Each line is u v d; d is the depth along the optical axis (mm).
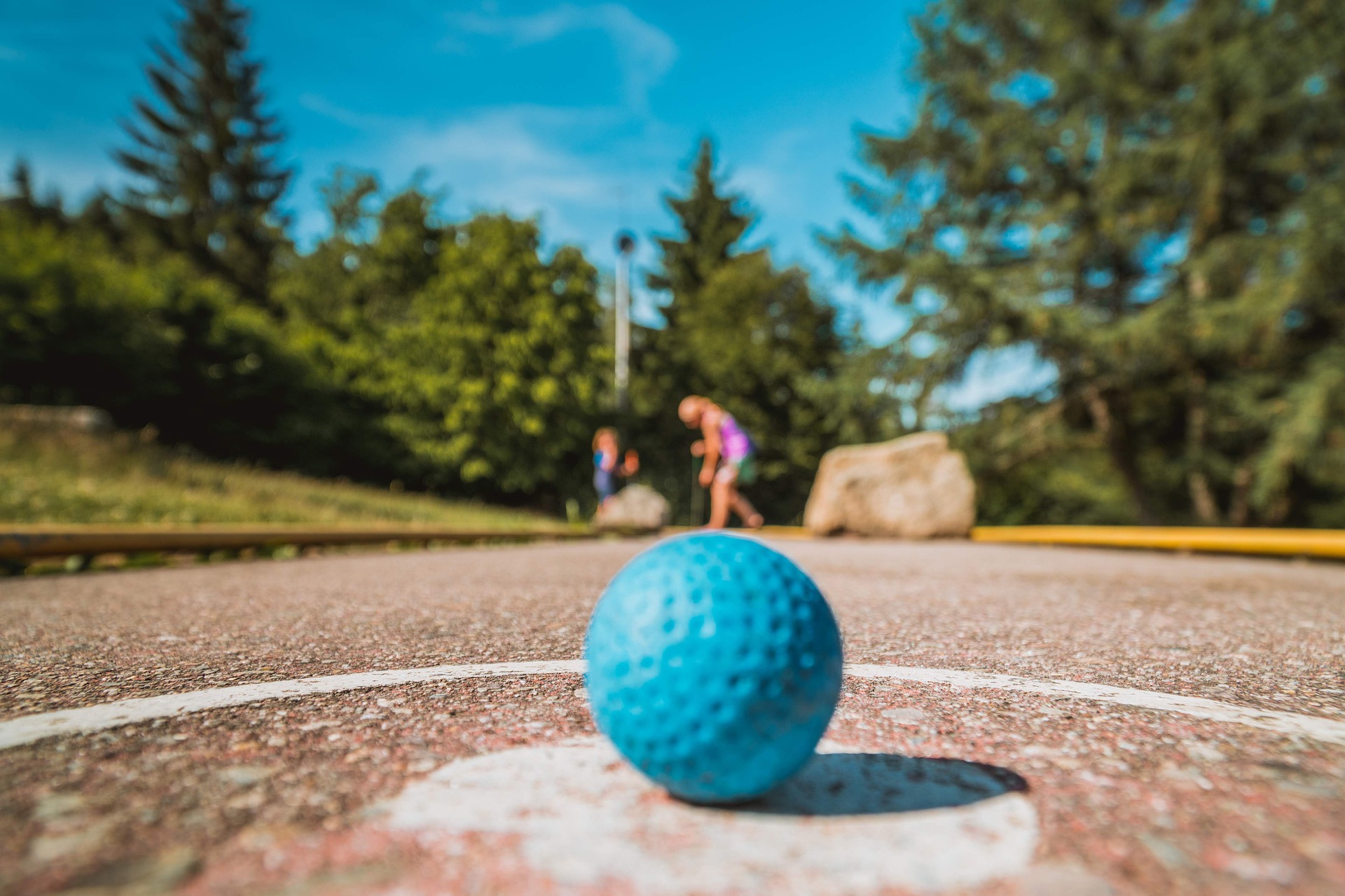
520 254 19703
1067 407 19016
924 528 11797
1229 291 16250
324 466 17438
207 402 15227
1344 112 15586
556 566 6203
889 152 19578
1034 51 18547
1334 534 7848
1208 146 15773
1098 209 17281
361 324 21062
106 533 5594
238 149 38531
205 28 39188
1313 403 13914
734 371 25891
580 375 20281
